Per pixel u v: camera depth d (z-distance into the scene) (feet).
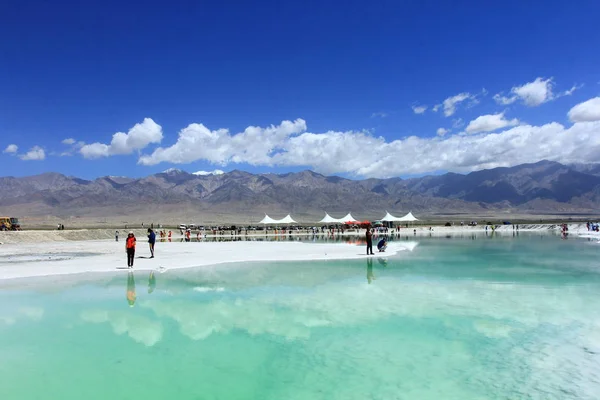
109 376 28.78
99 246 147.13
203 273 73.56
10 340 36.19
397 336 36.63
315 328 39.11
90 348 34.24
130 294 54.80
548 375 28.53
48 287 60.03
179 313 44.83
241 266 83.35
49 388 26.91
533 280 64.75
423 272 73.92
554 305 47.50
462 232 271.08
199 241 195.42
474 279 65.82
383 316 43.04
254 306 47.73
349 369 29.73
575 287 58.54
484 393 26.02
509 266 82.17
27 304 49.29
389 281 64.23
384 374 28.81
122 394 26.12
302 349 33.68
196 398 25.54
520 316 42.73
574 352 32.58
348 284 61.62
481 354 32.27
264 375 28.81
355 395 25.84
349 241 185.16
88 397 25.73
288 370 29.63
